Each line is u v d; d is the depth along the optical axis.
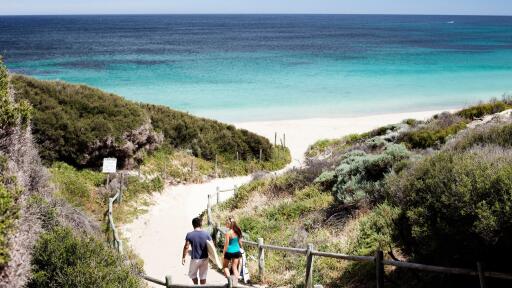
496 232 6.53
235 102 48.72
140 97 50.06
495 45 134.75
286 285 10.70
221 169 28.06
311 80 63.50
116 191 19.34
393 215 9.77
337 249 11.52
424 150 17.45
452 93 54.09
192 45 129.38
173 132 27.95
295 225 14.91
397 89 56.72
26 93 21.33
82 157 20.61
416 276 8.36
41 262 7.86
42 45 123.69
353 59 92.50
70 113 21.56
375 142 21.91
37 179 12.13
